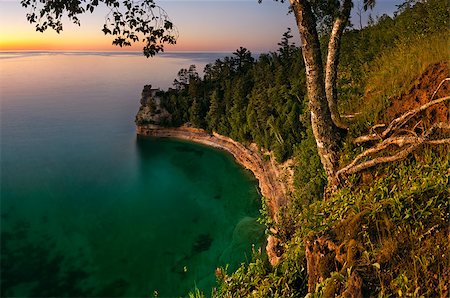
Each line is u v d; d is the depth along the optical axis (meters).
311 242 6.75
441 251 4.83
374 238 5.81
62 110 198.00
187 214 56.31
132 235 50.38
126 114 187.50
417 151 7.63
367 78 14.66
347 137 9.74
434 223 5.39
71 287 37.94
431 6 15.26
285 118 57.44
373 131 9.62
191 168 81.06
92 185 77.19
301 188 17.41
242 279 7.95
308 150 19.80
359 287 4.88
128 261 42.69
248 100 82.56
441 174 6.11
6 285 38.31
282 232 10.09
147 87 118.94
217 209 56.19
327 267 5.98
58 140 123.81
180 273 38.22
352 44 21.11
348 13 9.74
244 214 52.19
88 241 49.44
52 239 50.66
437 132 7.86
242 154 80.31
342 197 7.45
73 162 95.94
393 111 9.94
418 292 4.50
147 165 88.19
